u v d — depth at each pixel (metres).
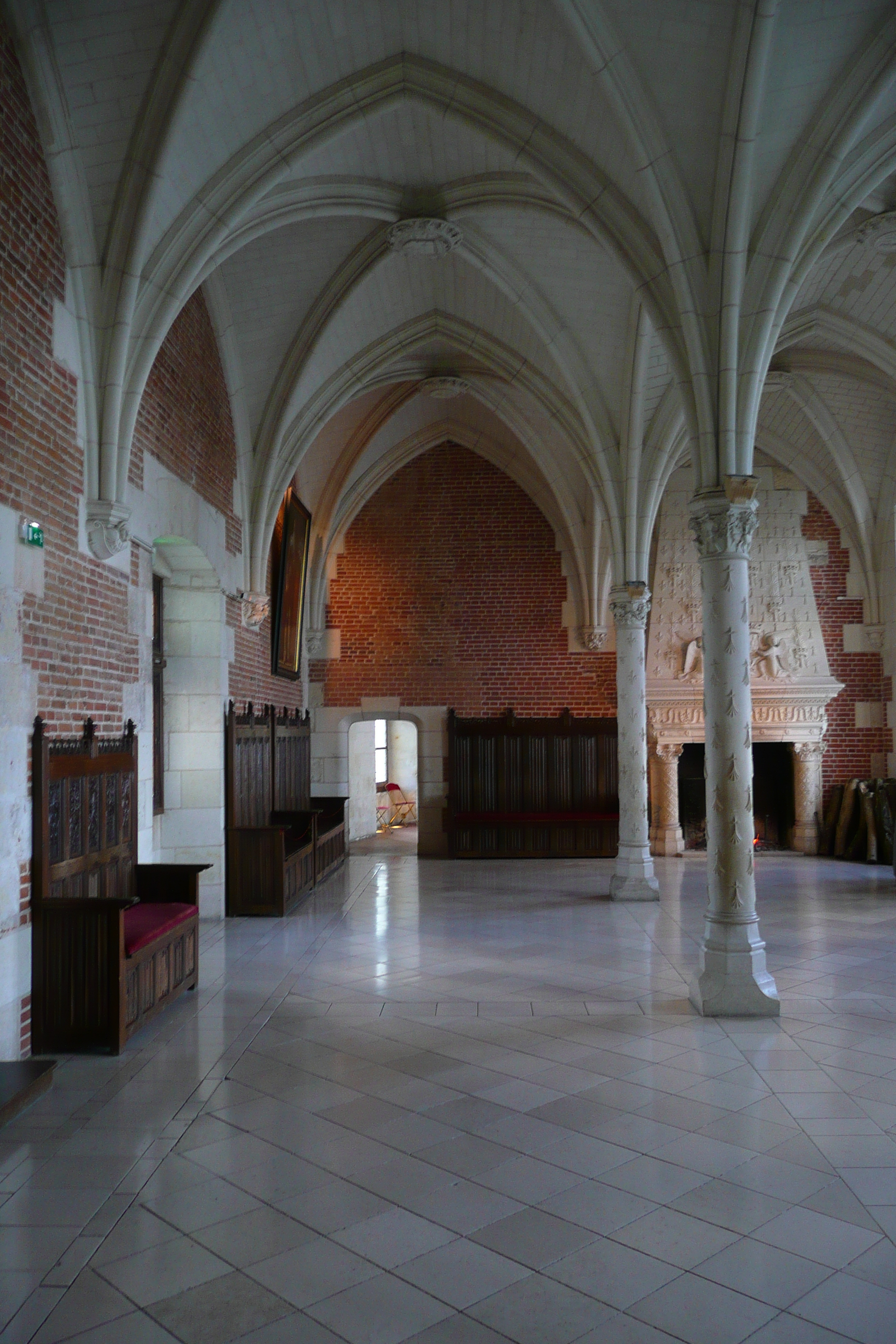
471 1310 2.92
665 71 5.81
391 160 8.10
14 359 5.33
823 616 14.68
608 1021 6.03
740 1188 3.73
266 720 11.24
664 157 6.07
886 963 7.55
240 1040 5.66
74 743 5.94
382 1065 5.21
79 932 5.41
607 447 10.31
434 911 10.07
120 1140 4.22
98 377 6.37
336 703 14.91
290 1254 3.26
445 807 14.80
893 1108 4.55
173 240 6.73
